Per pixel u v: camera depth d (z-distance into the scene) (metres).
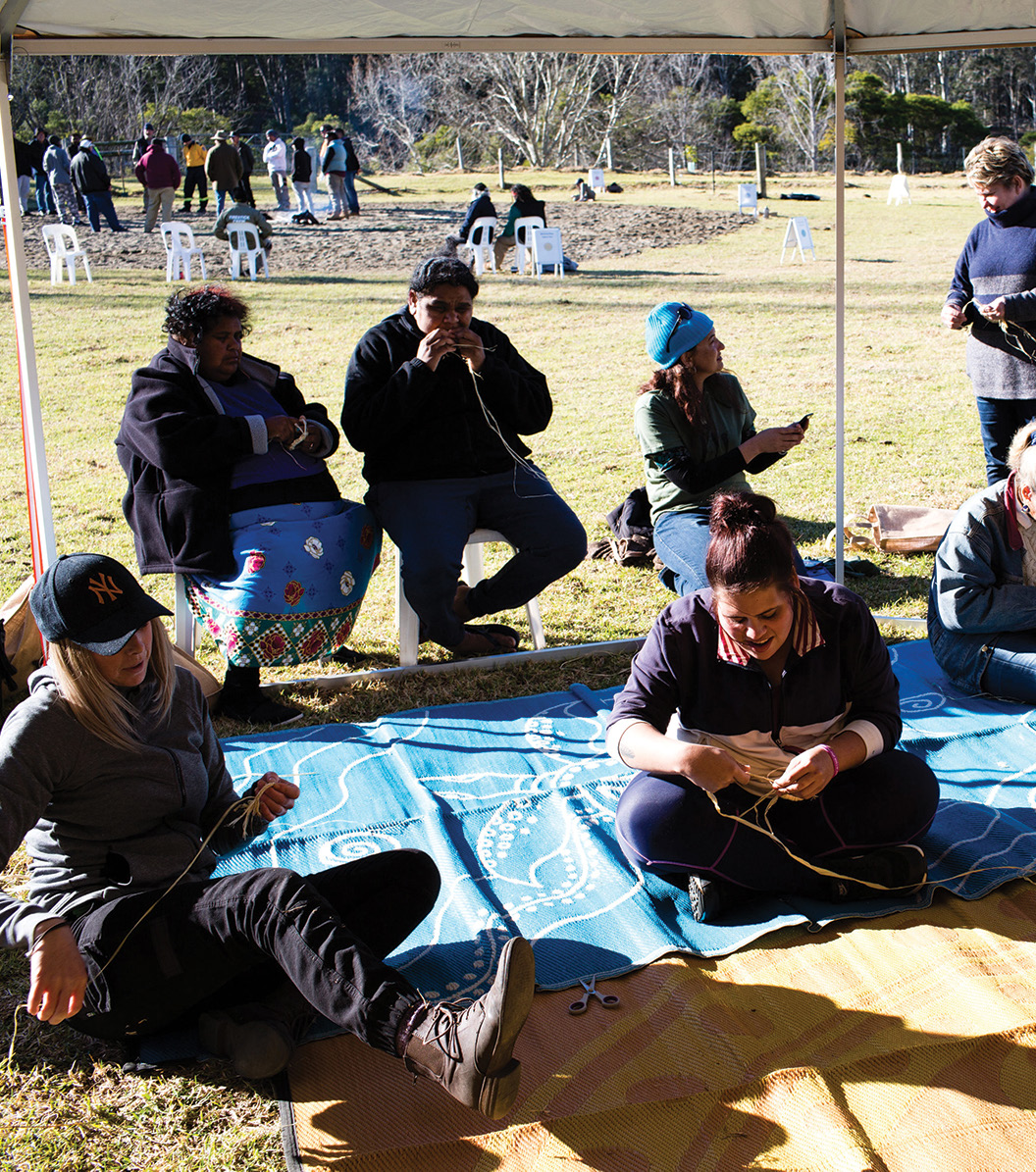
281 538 4.20
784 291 16.41
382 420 4.48
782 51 4.73
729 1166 2.14
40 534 4.07
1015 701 4.26
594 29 4.52
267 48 4.30
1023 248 5.40
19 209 3.91
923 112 42.72
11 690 3.94
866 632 2.88
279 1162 2.24
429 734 4.18
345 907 2.53
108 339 12.98
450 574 4.55
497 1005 2.01
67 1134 2.31
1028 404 5.57
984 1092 2.29
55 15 3.87
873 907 2.97
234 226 17.33
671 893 3.06
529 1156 2.19
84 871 2.48
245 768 3.93
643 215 25.55
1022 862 3.14
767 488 7.53
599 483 7.86
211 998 2.53
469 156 43.72
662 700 2.96
